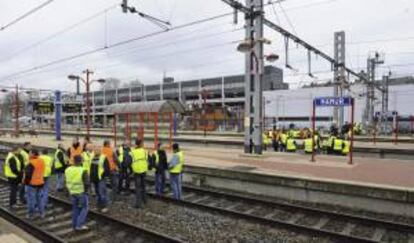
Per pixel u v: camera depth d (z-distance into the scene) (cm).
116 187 1450
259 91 2008
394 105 6469
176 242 929
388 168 1656
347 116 6216
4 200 1477
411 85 6338
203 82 10062
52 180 1922
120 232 1059
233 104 9638
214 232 1054
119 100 11594
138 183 1349
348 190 1285
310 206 1348
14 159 1343
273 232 1043
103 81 4172
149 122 2808
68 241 993
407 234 1011
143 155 1358
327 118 6850
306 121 7225
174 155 1429
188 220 1177
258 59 1991
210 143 3325
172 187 1437
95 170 1284
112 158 1430
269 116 7738
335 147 2241
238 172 1591
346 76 3684
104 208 1298
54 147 2903
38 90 5753
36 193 1219
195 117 6203
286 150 2473
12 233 967
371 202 1251
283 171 1571
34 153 1212
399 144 3133
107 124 7831
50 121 8775
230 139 3462
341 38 3497
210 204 1396
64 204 1352
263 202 1345
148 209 1320
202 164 1811
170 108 2567
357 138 3600
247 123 2075
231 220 1166
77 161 1070
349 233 1037
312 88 7181
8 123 8500
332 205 1330
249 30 1964
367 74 4856
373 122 4847
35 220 1188
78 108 5603
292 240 979
